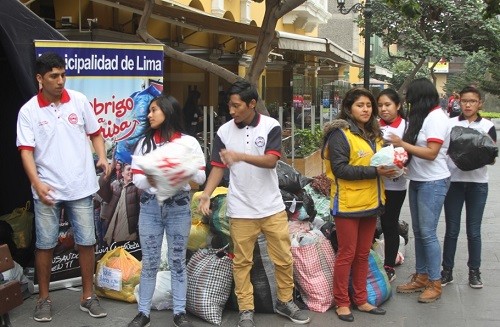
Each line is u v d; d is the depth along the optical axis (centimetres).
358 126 559
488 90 4278
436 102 599
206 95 1777
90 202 561
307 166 1216
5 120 667
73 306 587
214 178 540
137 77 659
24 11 598
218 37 1695
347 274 563
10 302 518
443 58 2127
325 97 2158
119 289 598
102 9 1166
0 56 652
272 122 527
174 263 529
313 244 589
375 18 1944
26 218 661
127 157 661
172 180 489
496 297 634
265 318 562
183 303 533
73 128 548
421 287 643
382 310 580
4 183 679
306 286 583
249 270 544
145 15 838
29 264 667
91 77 633
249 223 533
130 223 670
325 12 2800
